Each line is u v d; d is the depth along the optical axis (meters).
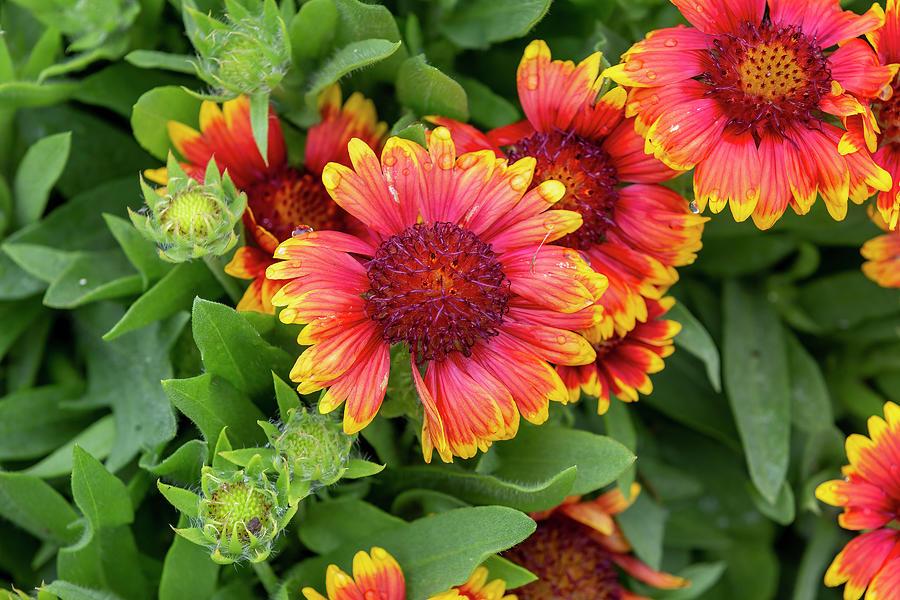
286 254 0.45
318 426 0.45
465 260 0.46
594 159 0.48
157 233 0.46
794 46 0.47
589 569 0.51
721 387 0.55
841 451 0.53
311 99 0.49
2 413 0.51
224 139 0.49
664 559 0.56
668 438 0.56
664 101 0.46
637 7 0.52
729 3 0.47
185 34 0.52
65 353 0.53
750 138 0.47
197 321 0.45
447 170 0.46
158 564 0.50
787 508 0.52
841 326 0.55
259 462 0.45
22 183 0.51
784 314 0.55
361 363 0.45
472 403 0.46
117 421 0.51
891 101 0.48
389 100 0.51
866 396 0.55
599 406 0.49
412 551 0.47
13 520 0.49
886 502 0.49
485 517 0.46
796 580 0.57
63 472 0.50
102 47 0.51
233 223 0.46
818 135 0.47
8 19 0.53
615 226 0.49
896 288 0.54
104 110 0.53
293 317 0.45
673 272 0.49
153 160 0.53
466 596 0.46
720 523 0.56
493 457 0.48
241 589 0.48
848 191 0.46
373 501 0.50
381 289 0.46
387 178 0.46
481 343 0.46
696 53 0.47
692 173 0.49
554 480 0.46
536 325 0.46
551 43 0.51
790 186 0.47
